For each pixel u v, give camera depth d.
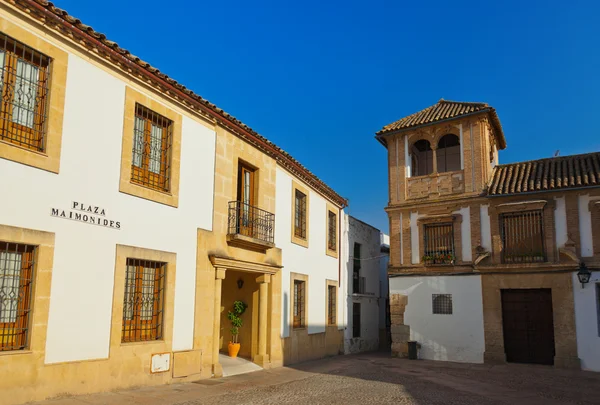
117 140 10.06
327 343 19.69
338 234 21.78
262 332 14.80
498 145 23.70
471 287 19.11
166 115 11.45
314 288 18.81
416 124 20.91
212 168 12.90
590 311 16.86
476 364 18.11
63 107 8.95
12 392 7.72
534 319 18.14
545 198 18.19
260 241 14.05
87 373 9.00
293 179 17.47
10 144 8.01
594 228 17.22
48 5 8.52
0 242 7.84
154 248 10.80
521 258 18.33
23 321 8.16
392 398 10.69
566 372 16.09
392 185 21.45
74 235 8.98
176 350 11.21
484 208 19.34
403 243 20.80
